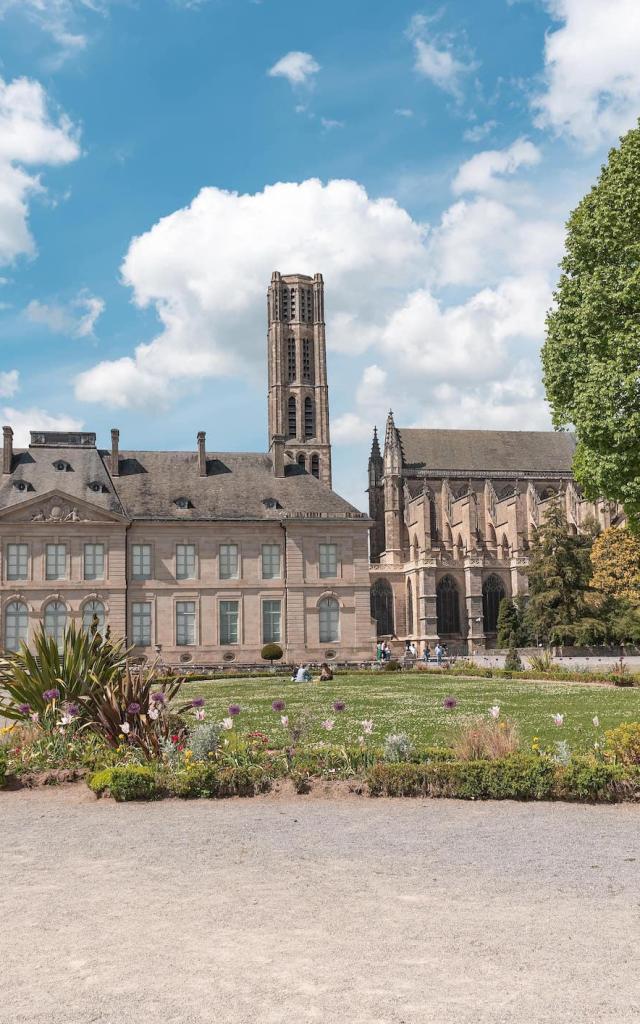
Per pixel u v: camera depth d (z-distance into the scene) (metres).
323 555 69.38
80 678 22.61
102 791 17.92
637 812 16.28
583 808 16.64
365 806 16.86
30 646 63.75
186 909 10.57
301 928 9.84
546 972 8.54
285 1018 7.59
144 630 66.44
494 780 17.48
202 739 19.17
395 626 110.75
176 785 17.78
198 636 67.12
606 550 83.88
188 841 14.16
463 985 8.24
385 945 9.27
